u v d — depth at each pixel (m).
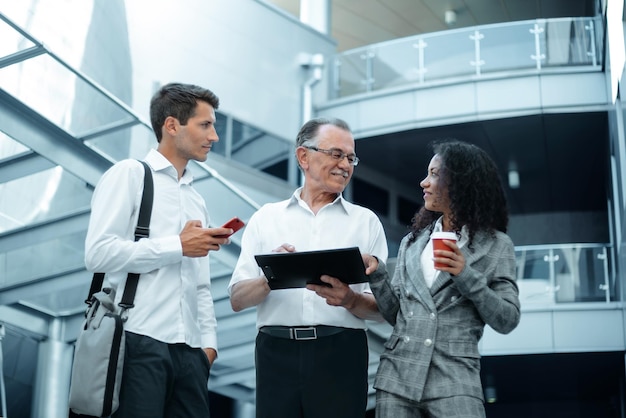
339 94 12.91
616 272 10.51
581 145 12.55
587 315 10.52
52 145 6.08
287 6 16.22
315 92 12.99
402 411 3.03
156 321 3.12
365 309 3.29
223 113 11.59
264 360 3.35
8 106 5.83
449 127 12.09
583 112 11.45
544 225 15.20
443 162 3.27
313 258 3.02
